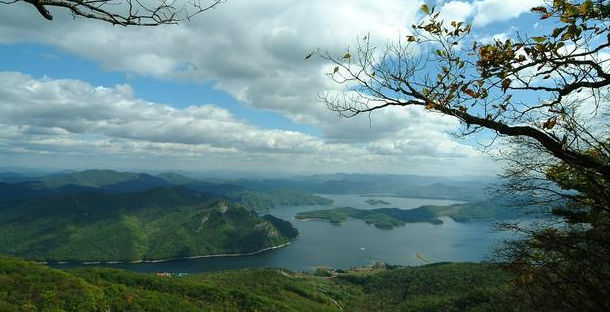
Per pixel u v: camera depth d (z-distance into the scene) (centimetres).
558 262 707
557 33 438
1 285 5794
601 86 456
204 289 8962
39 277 6269
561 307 709
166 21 364
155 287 8600
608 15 413
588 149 609
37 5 315
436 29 510
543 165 660
